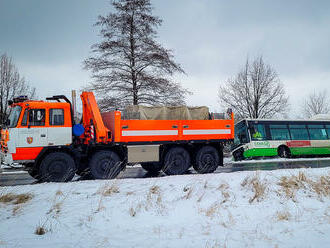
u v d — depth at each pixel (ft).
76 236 13.38
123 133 33.06
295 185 24.34
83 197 21.61
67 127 32.07
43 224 15.21
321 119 65.26
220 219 16.05
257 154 56.24
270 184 24.59
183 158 36.52
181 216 16.66
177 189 23.66
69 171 31.24
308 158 61.31
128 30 60.54
